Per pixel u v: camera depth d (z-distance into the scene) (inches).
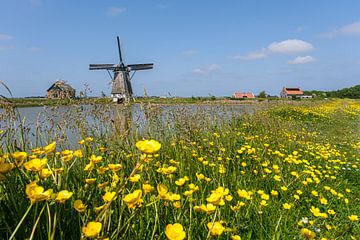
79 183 80.1
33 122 107.3
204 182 122.2
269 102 692.1
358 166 238.8
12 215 59.3
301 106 753.6
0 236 54.0
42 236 59.5
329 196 156.3
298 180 163.9
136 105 173.6
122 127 140.1
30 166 57.8
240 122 342.0
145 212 77.6
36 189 50.6
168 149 163.8
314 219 125.0
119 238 60.2
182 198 90.6
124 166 101.2
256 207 108.5
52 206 62.1
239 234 91.4
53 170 70.0
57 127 123.9
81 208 57.5
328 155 230.2
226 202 101.6
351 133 456.8
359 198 163.0
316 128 480.4
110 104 160.4
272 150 215.9
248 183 144.7
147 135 165.6
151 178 104.7
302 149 257.6
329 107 854.5
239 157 175.0
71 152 78.7
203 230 80.0
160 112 188.7
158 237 67.7
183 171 130.0
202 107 285.7
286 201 131.9
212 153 168.9
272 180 154.6
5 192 61.9
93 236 46.9
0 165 54.2
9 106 96.4
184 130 198.2
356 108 941.2
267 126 321.7
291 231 106.9
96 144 137.7
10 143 86.5
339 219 131.0
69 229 64.8
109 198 54.4
